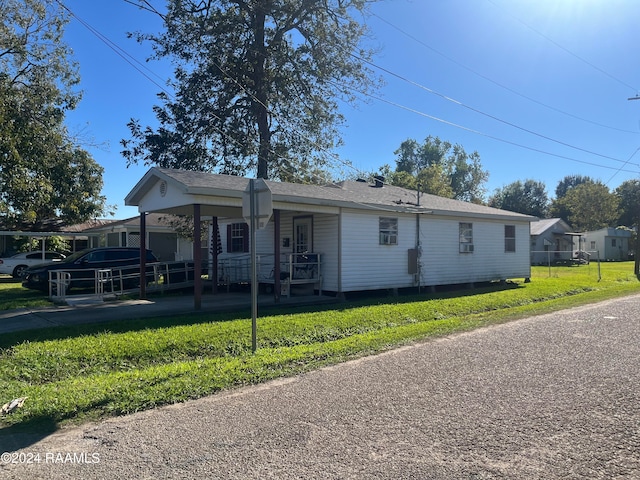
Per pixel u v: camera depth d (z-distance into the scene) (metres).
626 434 4.16
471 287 18.84
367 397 5.28
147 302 12.98
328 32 24.92
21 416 4.86
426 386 5.66
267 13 24.38
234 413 4.85
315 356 7.23
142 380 5.93
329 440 4.13
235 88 24.20
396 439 4.13
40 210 25.23
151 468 3.67
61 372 6.75
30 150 20.80
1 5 20.16
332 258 14.69
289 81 24.98
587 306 13.09
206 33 24.11
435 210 16.89
